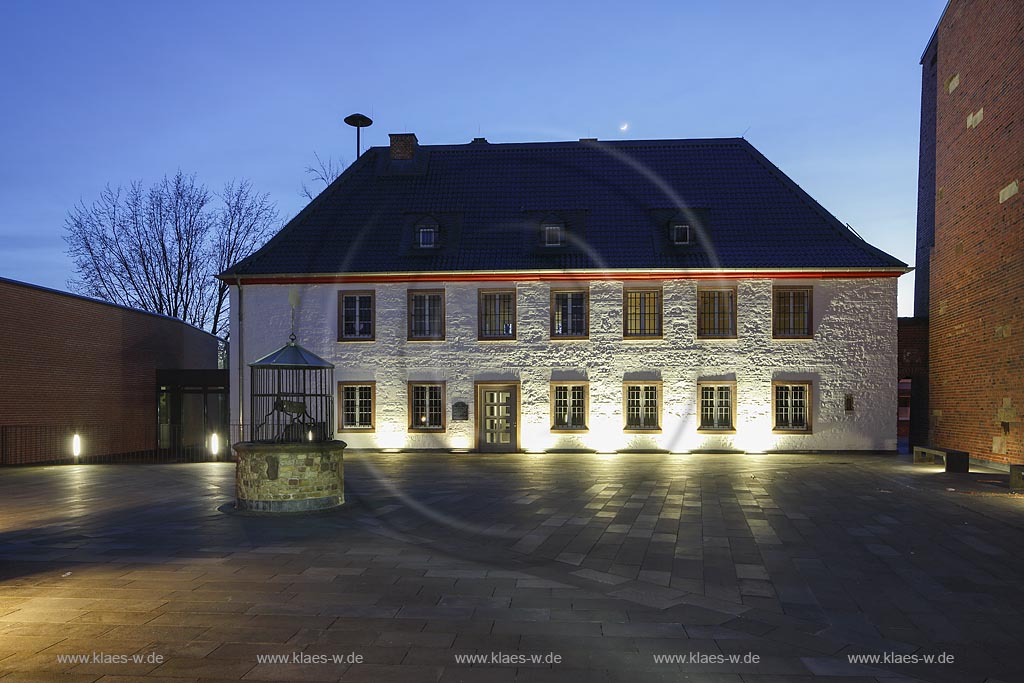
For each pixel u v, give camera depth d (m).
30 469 19.62
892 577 7.69
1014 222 17.27
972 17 19.58
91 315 25.27
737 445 23.45
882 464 20.02
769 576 7.71
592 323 23.94
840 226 24.48
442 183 27.03
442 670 5.05
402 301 24.38
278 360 12.56
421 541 9.48
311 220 26.14
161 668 5.08
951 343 20.84
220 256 40.78
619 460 21.44
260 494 11.64
